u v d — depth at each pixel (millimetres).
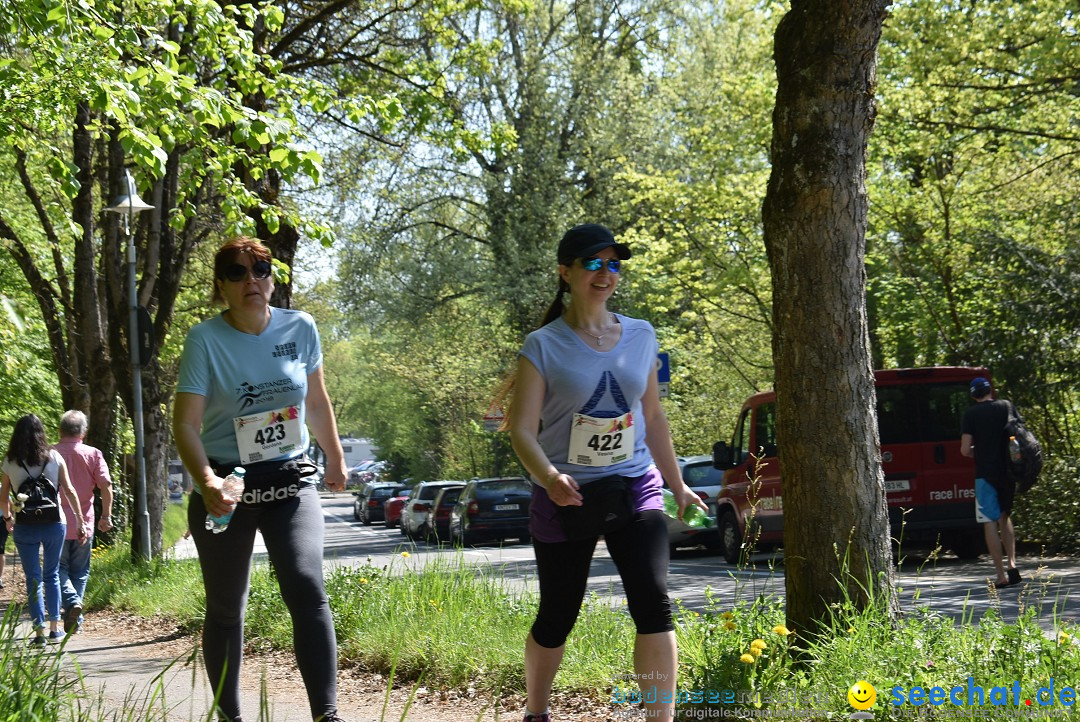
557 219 35031
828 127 5953
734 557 17609
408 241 37125
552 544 4770
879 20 5973
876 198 23141
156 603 12297
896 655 5207
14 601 5352
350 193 21312
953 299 22109
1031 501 16031
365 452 117875
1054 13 18125
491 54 17750
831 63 5941
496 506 29203
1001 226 22188
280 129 11211
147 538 15680
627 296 33656
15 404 29531
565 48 36438
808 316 5945
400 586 9148
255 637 9227
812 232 5945
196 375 4934
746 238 27328
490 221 36188
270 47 14930
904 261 23172
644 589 4539
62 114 12078
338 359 81375
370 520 52812
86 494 11305
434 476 57781
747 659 5215
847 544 5844
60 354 24219
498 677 7027
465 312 38750
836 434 5895
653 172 35219
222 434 5008
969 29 18688
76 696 4895
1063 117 19891
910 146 21406
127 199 15375
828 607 5754
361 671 7945
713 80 36250
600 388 4719
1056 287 18750
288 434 5055
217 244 23484
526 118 35469
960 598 10453
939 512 15305
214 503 4734
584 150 35875
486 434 46312
